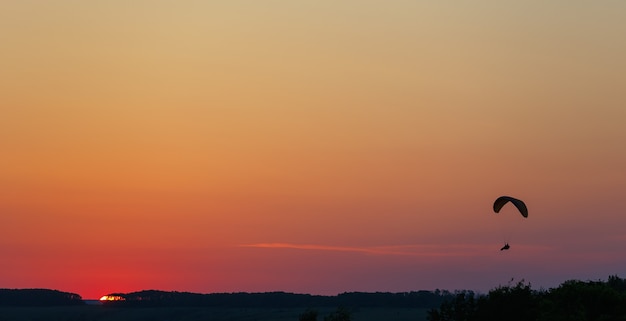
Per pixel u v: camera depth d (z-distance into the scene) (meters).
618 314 116.75
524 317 126.31
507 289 132.38
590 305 119.00
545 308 120.94
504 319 127.50
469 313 134.75
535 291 132.25
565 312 118.38
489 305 130.12
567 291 120.38
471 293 136.88
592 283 125.44
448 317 136.38
